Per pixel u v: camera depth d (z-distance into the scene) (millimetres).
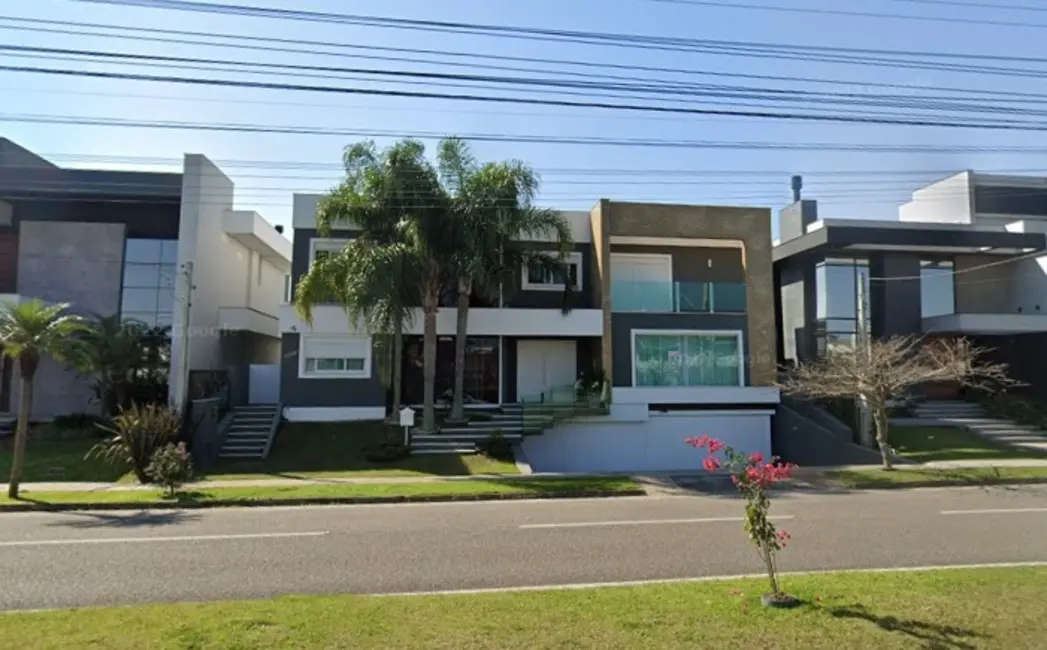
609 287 25266
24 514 12992
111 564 8680
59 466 18750
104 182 25188
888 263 28922
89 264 26312
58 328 15094
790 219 33281
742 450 25109
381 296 19422
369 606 6203
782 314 31359
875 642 5250
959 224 29250
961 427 25359
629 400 24594
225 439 21812
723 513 12727
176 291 23688
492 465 19438
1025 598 6348
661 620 5762
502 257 22203
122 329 23078
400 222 21172
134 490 15500
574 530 11031
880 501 14430
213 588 7551
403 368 25812
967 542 9977
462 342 23000
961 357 24094
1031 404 26734
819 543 9891
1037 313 28562
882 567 8383
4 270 26281
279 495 14703
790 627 5555
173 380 22812
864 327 22016
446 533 10789
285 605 6227
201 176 24672
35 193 25359
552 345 27016
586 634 5430
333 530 11062
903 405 26688
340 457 20359
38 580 7883
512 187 21297
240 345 29391
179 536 10523
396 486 16016
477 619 5805
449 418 23094
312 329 23703
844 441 22453
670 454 24719
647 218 25797
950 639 5309
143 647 5062
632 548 9625
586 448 24188
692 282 26625
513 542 10070
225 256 27312
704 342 26016
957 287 29625
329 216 21188
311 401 24141
